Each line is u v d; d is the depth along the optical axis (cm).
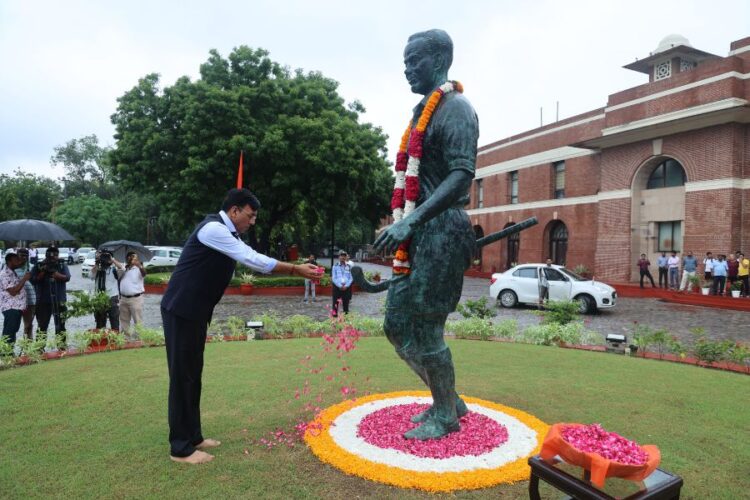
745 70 1702
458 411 388
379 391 498
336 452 335
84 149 5484
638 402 473
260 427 394
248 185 2144
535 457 242
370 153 2245
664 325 1128
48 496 284
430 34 345
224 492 290
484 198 3055
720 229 1720
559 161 2511
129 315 832
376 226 2833
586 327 1091
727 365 645
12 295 691
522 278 1436
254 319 1005
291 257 3697
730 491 302
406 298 340
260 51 2186
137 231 4766
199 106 1902
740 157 1706
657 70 2003
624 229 2069
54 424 397
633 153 2030
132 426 393
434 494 291
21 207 4750
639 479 213
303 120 2027
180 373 326
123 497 283
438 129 331
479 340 830
